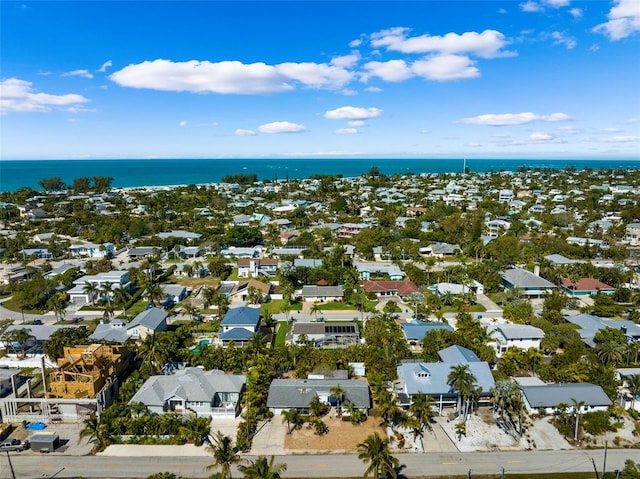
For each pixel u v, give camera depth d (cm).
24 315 11919
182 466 6125
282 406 7169
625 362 8781
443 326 9894
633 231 19712
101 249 17962
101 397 7294
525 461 6206
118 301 12206
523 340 9344
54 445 6475
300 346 9150
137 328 9906
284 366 8512
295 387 7475
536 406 7162
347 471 6022
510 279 13550
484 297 13050
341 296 12769
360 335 10238
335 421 7094
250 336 9631
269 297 12988
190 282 14700
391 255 17338
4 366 8975
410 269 14662
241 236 18988
